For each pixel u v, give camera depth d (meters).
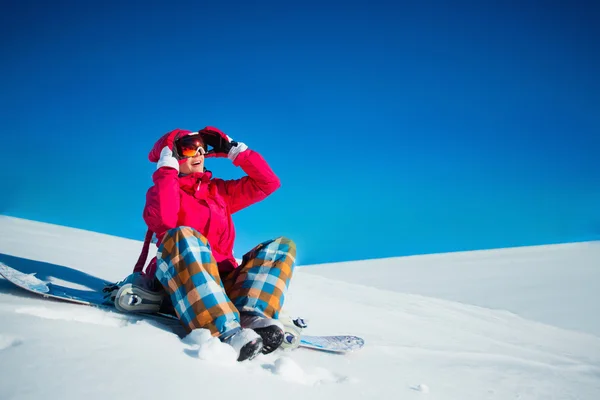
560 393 2.85
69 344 1.63
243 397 1.51
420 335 4.29
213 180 2.94
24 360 1.42
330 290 7.61
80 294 2.70
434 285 15.44
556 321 9.50
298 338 2.44
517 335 6.20
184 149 2.75
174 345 1.88
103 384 1.37
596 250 21.97
